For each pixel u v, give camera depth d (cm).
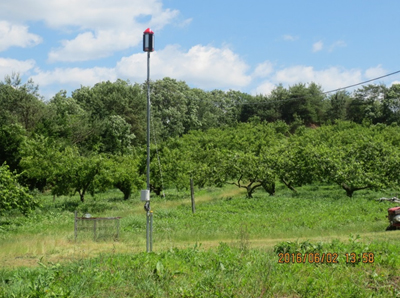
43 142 3834
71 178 3606
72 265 1137
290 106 9400
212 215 2580
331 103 9738
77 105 6600
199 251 1314
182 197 4019
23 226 2498
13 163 4234
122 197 4450
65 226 2467
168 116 8156
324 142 5366
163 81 8500
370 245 1239
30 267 1302
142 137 7156
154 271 1024
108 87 7519
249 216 2494
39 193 4628
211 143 6078
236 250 1263
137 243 1802
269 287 920
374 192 3644
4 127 4222
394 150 3719
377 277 971
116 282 966
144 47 1658
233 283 940
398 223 1844
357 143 4022
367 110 9219
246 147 5762
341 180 3425
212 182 3906
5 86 5253
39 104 5388
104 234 1939
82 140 6012
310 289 904
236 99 10956
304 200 3048
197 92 9681
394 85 9375
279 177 3784
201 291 910
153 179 4122
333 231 1905
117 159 4425
